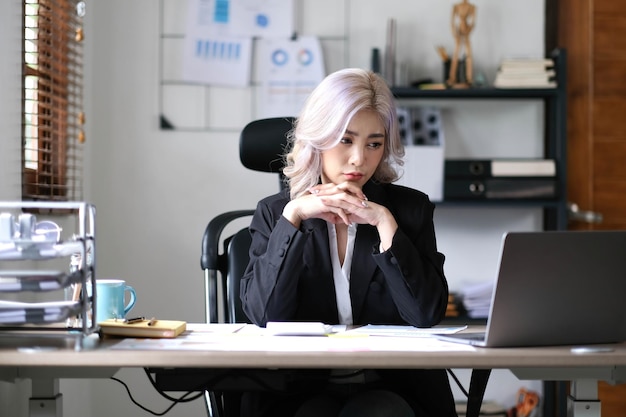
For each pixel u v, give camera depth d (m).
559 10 3.79
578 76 3.67
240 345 1.46
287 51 3.73
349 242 1.92
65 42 3.05
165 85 3.71
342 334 1.64
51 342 1.49
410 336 1.62
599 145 3.57
